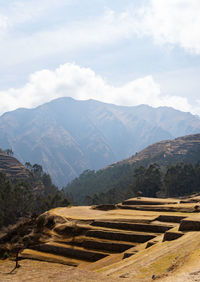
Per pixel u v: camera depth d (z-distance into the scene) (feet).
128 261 108.68
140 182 608.19
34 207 579.48
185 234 125.08
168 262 86.17
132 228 206.80
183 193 586.86
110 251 184.96
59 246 200.85
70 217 261.44
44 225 254.06
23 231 243.40
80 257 186.91
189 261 71.61
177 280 58.65
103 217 245.86
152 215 233.14
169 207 265.54
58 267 79.36
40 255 195.00
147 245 137.90
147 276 76.13
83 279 68.49
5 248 152.87
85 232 217.77
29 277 68.33
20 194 538.06
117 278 72.13
